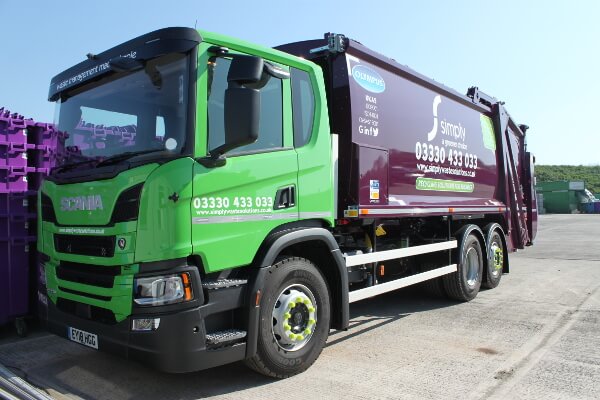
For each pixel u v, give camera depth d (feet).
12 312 19.25
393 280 20.86
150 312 11.75
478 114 29.99
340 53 18.11
